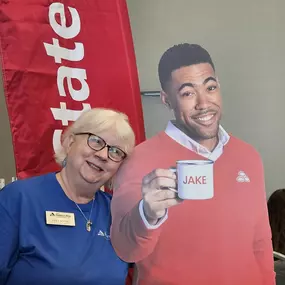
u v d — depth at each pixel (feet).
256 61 6.18
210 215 4.84
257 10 6.25
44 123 5.08
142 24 6.49
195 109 4.98
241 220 4.89
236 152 4.98
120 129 4.73
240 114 6.01
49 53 5.14
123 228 4.86
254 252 4.92
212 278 4.85
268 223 4.96
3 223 4.48
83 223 4.75
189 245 4.84
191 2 6.36
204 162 4.61
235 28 6.25
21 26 4.97
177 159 4.95
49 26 5.16
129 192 4.89
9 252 4.44
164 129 5.02
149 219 4.81
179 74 5.01
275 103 6.05
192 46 5.01
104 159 4.68
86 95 5.37
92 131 4.69
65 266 4.52
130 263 4.97
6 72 4.89
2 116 9.09
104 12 5.58
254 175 4.96
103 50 5.53
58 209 4.67
